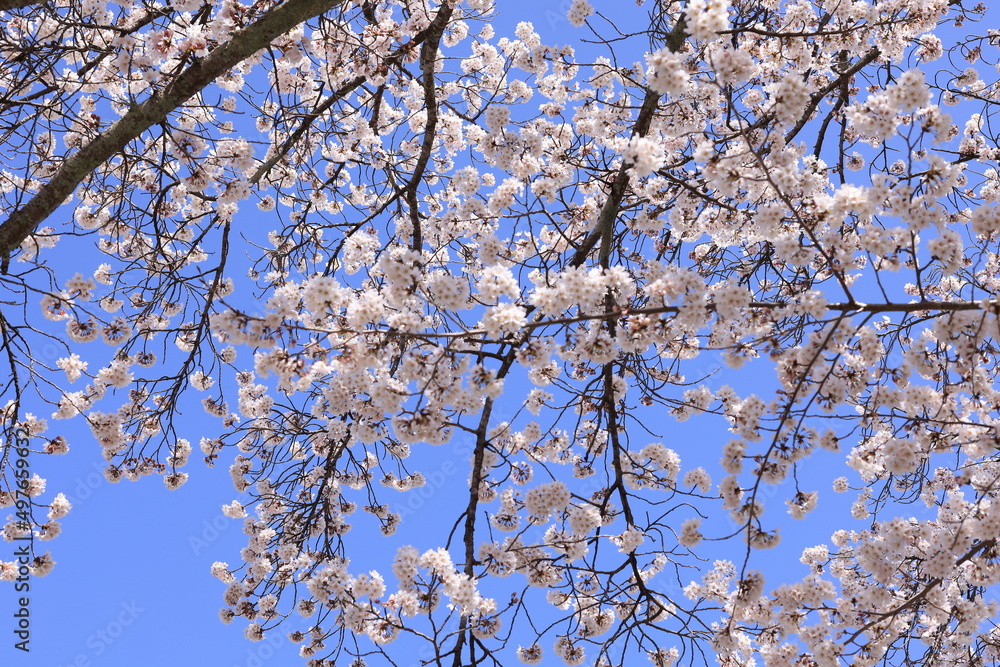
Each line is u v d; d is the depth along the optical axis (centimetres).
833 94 698
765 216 402
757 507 431
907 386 423
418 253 361
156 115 436
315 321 462
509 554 460
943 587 506
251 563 660
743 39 564
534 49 624
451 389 382
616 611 518
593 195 612
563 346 472
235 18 446
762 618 469
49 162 586
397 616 415
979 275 618
